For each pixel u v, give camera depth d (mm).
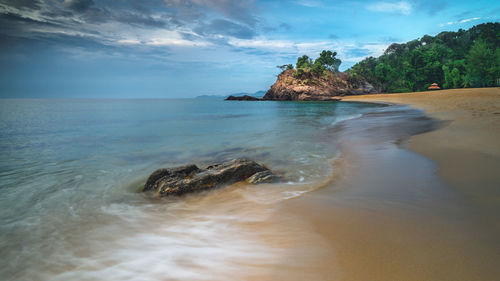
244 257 3182
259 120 25906
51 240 4070
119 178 7738
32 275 3221
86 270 3250
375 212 4074
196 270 3029
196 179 6078
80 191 6543
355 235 3398
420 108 27547
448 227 3402
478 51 90062
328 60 116125
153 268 3162
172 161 9828
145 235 4059
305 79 102250
